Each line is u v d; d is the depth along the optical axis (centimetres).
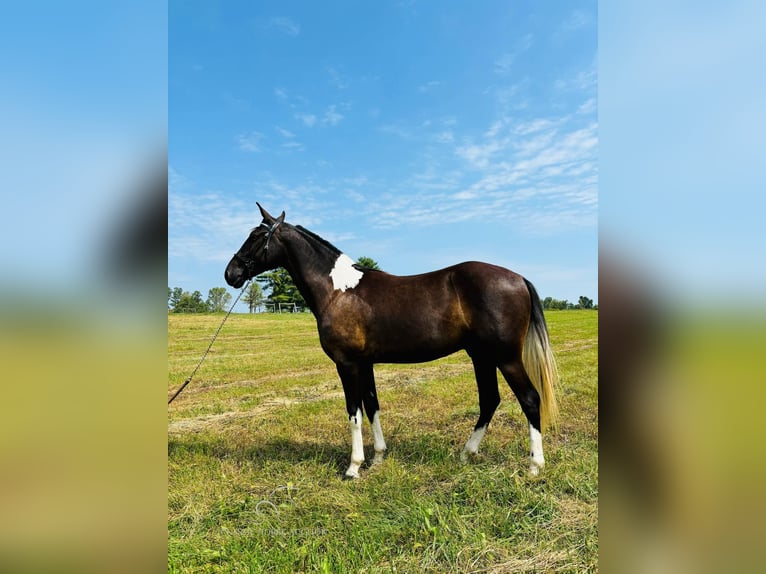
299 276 367
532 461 312
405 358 348
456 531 243
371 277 354
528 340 334
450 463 335
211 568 222
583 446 357
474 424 440
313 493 298
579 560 213
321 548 240
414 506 269
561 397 511
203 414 525
